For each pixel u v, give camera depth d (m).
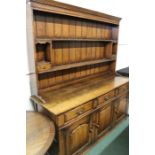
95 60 2.16
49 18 1.57
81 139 1.67
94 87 1.91
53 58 1.71
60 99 1.53
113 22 2.13
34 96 1.54
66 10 1.49
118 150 1.87
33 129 1.21
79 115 1.50
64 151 1.47
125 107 2.45
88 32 2.02
